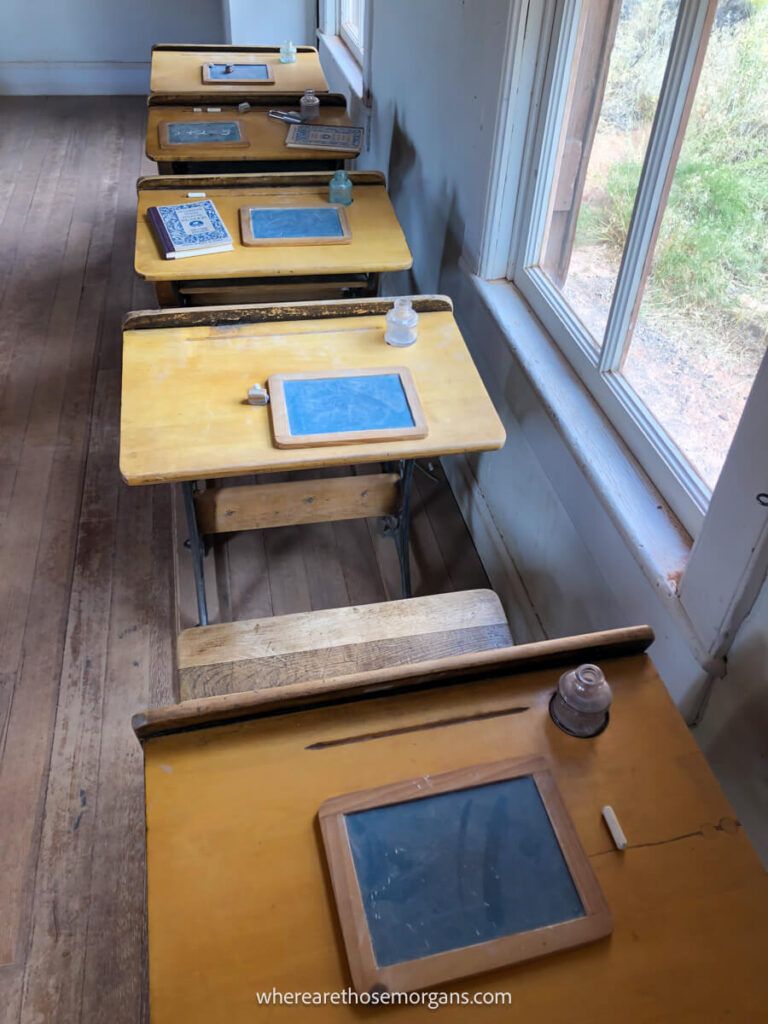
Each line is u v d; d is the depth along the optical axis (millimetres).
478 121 2211
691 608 1404
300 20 4594
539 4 1870
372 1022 916
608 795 1126
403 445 1721
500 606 1790
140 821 1870
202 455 1667
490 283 2326
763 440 1173
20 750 1987
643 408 1719
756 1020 941
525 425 2115
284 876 1020
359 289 2674
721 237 1409
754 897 1040
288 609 2385
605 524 1707
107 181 4488
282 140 2908
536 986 952
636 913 1017
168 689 2139
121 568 2445
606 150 1785
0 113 5172
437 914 989
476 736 1169
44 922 1702
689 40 1398
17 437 2871
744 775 1374
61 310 3484
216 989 929
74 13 5203
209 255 2230
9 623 2271
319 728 1161
